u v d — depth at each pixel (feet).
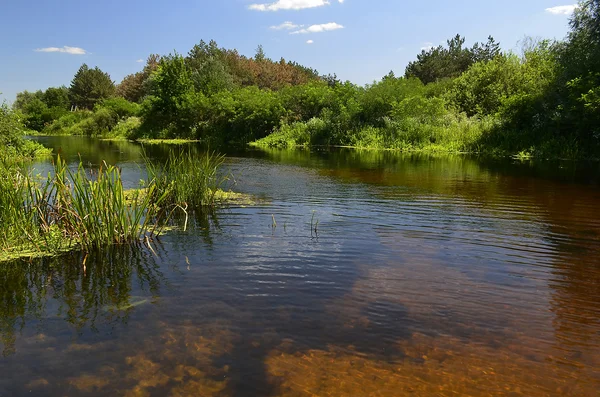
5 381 9.36
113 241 18.85
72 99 229.45
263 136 103.19
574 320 12.25
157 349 10.62
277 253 17.75
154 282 14.78
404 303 13.23
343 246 18.70
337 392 9.09
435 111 84.58
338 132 89.92
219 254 17.63
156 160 56.39
